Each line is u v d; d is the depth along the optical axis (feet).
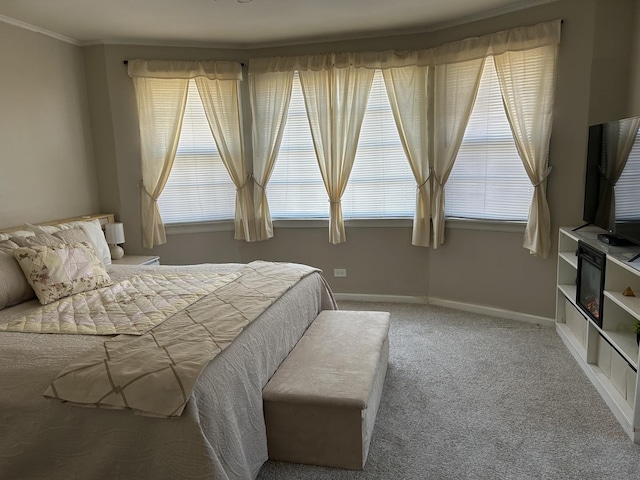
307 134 15.08
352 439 6.90
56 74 13.16
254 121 14.94
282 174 15.44
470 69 12.57
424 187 13.83
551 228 12.10
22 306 8.68
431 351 11.12
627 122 8.77
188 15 11.80
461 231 13.76
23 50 12.09
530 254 12.56
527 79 11.69
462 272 13.96
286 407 7.01
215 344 6.31
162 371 5.61
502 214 13.00
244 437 6.38
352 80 13.97
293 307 8.83
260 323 7.47
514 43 11.60
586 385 9.34
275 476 6.94
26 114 12.18
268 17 12.10
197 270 10.71
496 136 12.77
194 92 15.01
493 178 13.00
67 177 13.60
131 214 14.90
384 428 8.04
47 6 10.88
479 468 6.98
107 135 14.47
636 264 7.72
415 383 9.57
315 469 7.08
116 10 11.28
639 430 7.42
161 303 8.15
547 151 11.62
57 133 13.20
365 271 15.29
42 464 5.68
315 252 15.60
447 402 8.82
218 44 14.64
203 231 15.64
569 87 11.32
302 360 8.02
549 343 11.38
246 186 15.30
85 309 8.02
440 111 13.25
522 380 9.60
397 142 14.43
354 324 9.69
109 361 5.89
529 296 12.79
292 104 14.98
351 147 14.33
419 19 12.57
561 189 11.78
